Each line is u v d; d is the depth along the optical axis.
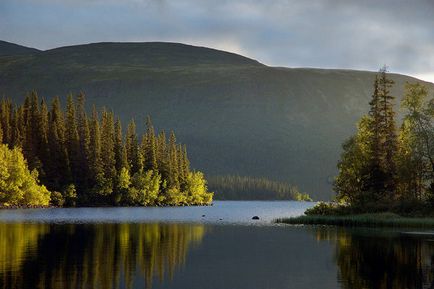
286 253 46.25
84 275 34.62
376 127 93.69
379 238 58.56
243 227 76.12
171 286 32.12
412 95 87.62
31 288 30.78
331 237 59.69
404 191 90.50
